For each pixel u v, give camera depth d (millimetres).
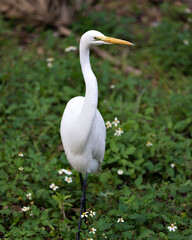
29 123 10258
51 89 11383
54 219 6750
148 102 11375
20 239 6180
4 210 6762
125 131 9312
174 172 8805
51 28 15812
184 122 10195
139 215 6469
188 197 7477
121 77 12602
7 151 8258
